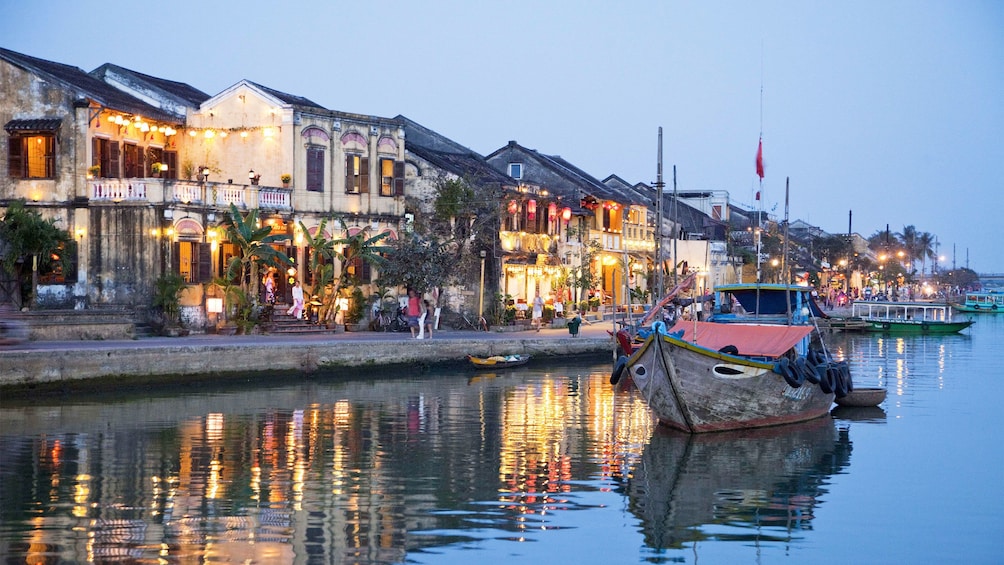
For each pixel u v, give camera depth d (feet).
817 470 83.92
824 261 414.21
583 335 169.17
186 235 142.41
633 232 258.37
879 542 64.44
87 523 65.00
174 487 73.67
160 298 137.28
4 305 130.00
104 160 148.66
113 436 90.33
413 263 149.18
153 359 114.42
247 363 122.01
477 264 180.34
